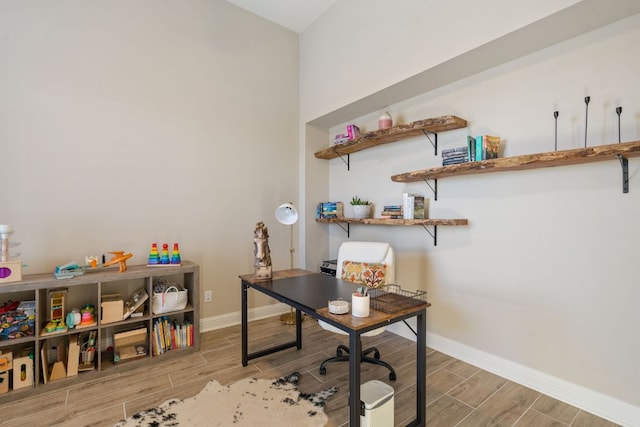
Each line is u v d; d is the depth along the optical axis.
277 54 3.64
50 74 2.38
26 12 2.30
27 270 2.29
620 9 1.67
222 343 2.81
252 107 3.44
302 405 1.88
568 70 1.95
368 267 2.49
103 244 2.59
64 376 2.12
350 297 1.85
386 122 2.93
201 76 3.09
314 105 3.59
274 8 3.38
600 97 1.83
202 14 3.10
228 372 2.29
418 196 2.70
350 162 3.62
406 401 1.93
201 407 1.85
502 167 2.04
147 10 2.80
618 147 1.55
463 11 2.14
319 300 1.79
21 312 2.05
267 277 2.33
